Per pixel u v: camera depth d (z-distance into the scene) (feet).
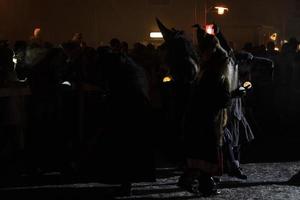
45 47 39.45
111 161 25.73
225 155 28.14
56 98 34.65
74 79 36.45
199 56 27.37
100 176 25.98
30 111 35.12
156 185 27.94
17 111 34.99
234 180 28.86
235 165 28.48
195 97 24.63
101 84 26.84
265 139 42.80
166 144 33.65
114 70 25.91
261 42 95.09
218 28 27.14
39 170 30.96
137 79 26.11
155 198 25.43
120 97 25.84
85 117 39.70
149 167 25.63
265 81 51.75
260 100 52.21
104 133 26.07
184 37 28.04
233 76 26.32
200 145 24.31
